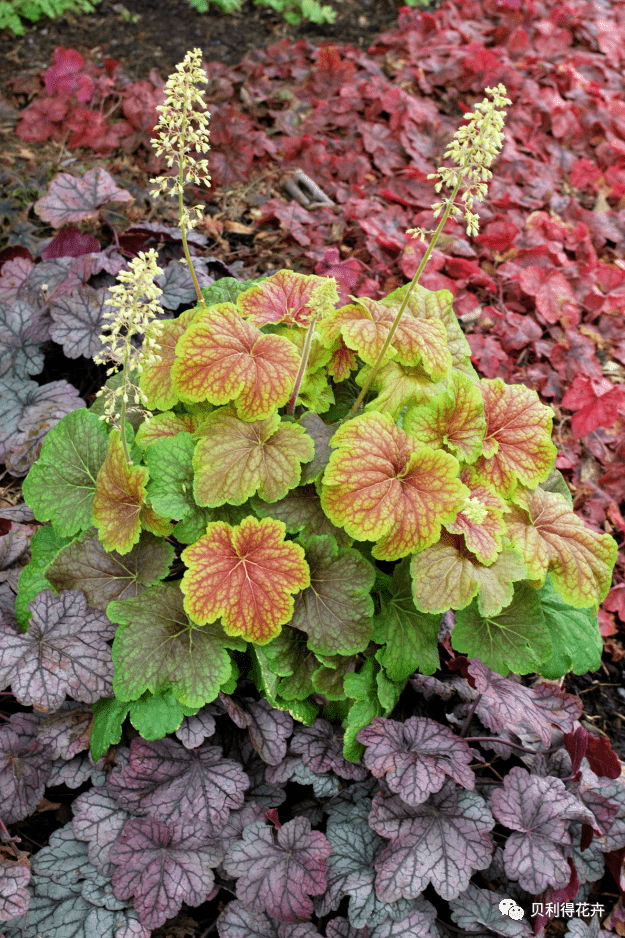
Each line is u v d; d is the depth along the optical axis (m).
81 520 1.16
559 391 1.56
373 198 1.75
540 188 1.85
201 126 1.13
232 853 1.10
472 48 2.06
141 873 1.08
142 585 1.16
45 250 1.46
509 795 1.11
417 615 1.17
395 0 2.31
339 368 1.21
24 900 1.06
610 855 1.15
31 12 1.92
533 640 1.16
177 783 1.12
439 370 1.17
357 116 1.87
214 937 1.11
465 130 1.07
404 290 1.22
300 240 1.58
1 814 1.10
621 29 2.44
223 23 2.07
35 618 1.13
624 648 1.37
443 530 1.14
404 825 1.10
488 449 1.18
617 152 2.03
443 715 1.22
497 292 1.64
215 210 1.65
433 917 1.10
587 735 1.13
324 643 1.13
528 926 1.09
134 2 2.05
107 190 1.51
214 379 1.12
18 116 1.76
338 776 1.16
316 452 1.15
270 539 1.12
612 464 1.51
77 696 1.11
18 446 1.32
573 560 1.17
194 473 1.14
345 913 1.14
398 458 1.13
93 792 1.12
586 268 1.68
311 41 2.10
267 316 1.18
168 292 1.42
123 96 1.74
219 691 1.13
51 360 1.46
